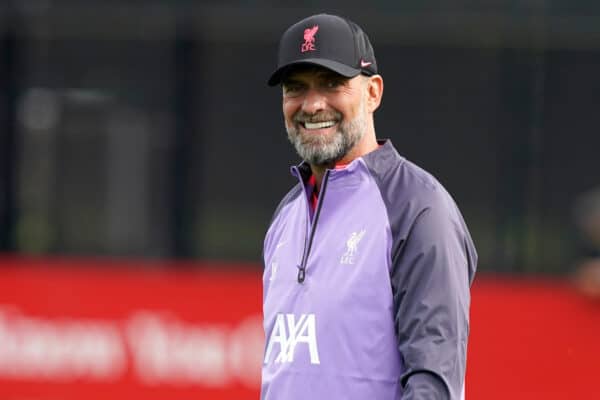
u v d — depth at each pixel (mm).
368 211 12594
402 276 12188
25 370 31594
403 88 34750
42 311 31672
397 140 34688
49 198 35438
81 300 31641
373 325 12289
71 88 35531
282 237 13523
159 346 31359
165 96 35312
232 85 35219
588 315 29969
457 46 34625
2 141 35562
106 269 35031
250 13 35156
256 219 34938
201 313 31234
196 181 35062
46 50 35562
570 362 29938
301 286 12812
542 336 30031
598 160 34062
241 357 31062
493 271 33938
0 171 35500
